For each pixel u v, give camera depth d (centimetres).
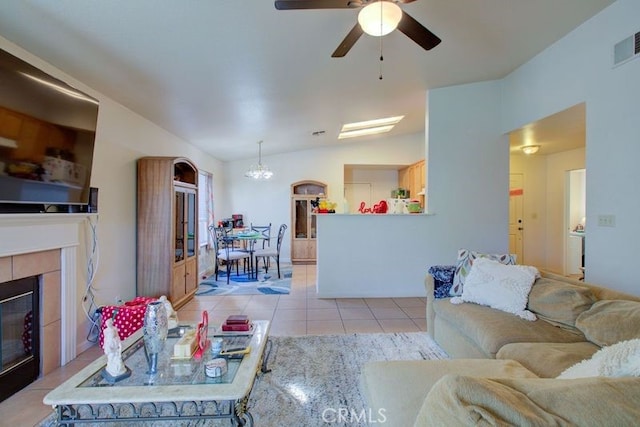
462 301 256
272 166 745
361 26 205
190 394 145
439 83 414
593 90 286
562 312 204
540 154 606
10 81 191
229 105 381
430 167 441
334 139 675
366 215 441
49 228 235
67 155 239
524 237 609
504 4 253
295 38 255
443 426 77
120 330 275
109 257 315
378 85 388
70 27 204
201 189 620
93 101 261
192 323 239
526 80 376
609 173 271
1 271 204
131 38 223
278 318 357
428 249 445
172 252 365
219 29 228
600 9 272
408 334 308
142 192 362
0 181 191
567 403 74
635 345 104
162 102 342
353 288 443
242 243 726
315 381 224
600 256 279
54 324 244
